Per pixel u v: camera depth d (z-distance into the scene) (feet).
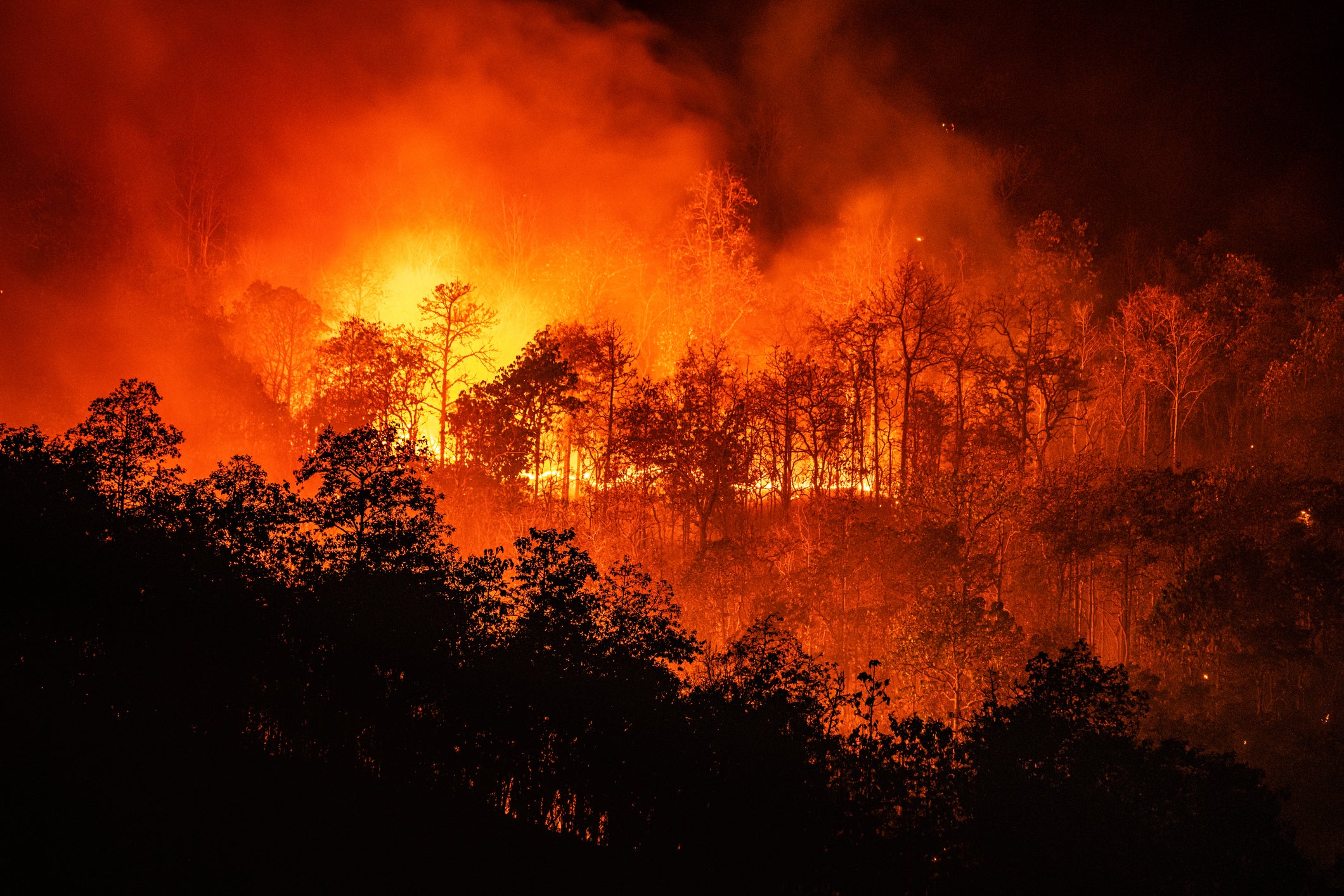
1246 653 111.55
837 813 50.14
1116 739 60.59
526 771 52.75
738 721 54.70
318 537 66.59
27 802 45.85
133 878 42.63
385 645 56.24
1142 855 54.75
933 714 101.76
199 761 51.62
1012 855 51.31
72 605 56.75
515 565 65.10
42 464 62.34
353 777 53.16
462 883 46.16
